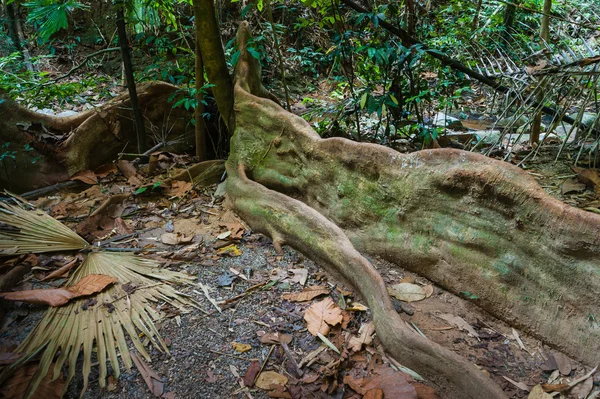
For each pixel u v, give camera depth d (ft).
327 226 11.97
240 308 10.60
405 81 17.67
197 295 11.02
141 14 24.88
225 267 12.18
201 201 15.97
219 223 14.43
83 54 29.50
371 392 8.27
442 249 10.99
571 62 15.96
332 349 9.40
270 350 9.36
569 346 9.04
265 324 10.10
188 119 19.53
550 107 17.76
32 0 16.69
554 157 17.33
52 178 16.93
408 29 17.33
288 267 12.21
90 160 17.71
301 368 8.95
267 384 8.55
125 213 15.08
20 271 11.36
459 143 19.31
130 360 9.05
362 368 9.03
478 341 9.60
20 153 16.48
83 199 15.89
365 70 17.78
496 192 9.78
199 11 15.85
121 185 16.96
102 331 9.61
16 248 11.94
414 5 18.78
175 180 16.79
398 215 11.73
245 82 16.63
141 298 10.62
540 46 19.38
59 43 29.58
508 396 8.13
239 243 13.43
